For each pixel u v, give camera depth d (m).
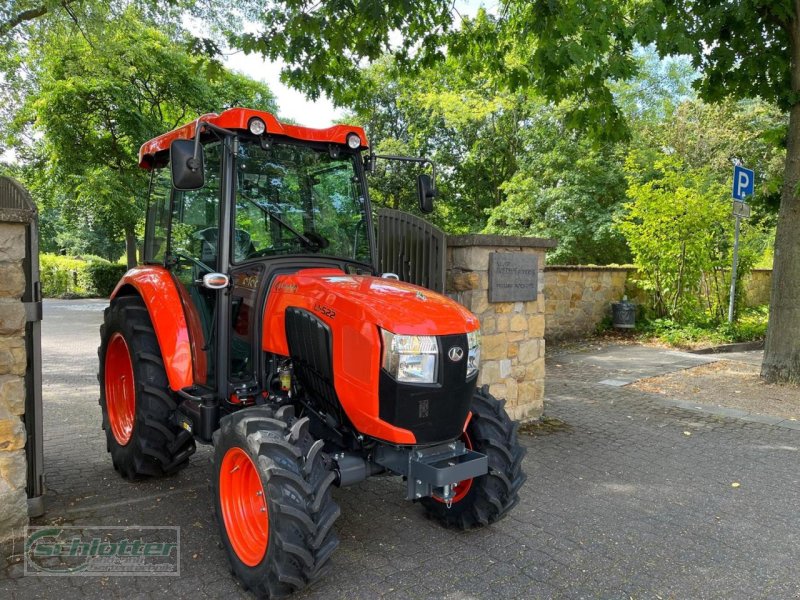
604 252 18.39
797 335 7.99
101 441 5.39
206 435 3.60
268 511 2.78
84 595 2.94
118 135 16.31
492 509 3.53
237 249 3.63
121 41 13.02
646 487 4.53
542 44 6.30
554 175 17.95
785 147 8.74
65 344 10.98
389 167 22.38
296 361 3.38
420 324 3.01
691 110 22.38
